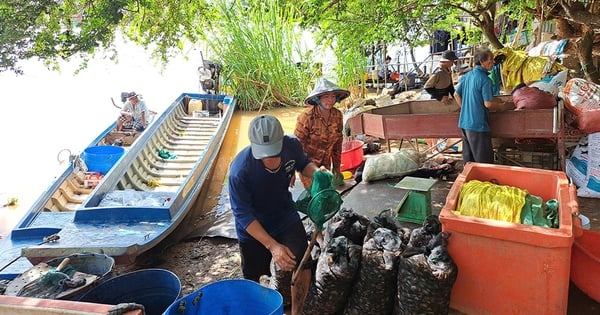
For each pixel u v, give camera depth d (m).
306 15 7.64
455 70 14.02
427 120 6.28
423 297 3.08
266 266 3.72
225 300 3.20
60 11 5.12
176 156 8.95
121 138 9.44
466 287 3.23
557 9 8.16
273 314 2.79
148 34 6.21
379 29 8.01
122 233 4.99
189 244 5.72
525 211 3.31
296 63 15.79
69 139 12.01
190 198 6.16
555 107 5.36
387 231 3.45
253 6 15.01
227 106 12.42
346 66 14.18
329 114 4.70
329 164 4.93
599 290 3.22
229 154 10.13
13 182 9.04
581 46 7.52
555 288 2.96
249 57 15.16
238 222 3.40
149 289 3.66
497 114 5.68
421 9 7.72
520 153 6.25
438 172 6.53
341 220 3.65
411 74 15.48
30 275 3.83
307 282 3.45
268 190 3.24
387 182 6.37
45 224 5.47
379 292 3.28
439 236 3.25
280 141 2.98
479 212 3.36
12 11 4.82
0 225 7.20
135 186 7.00
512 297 3.09
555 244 2.87
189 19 6.40
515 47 11.01
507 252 3.04
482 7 8.55
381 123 6.60
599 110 5.14
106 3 5.27
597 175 5.24
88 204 5.53
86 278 3.75
